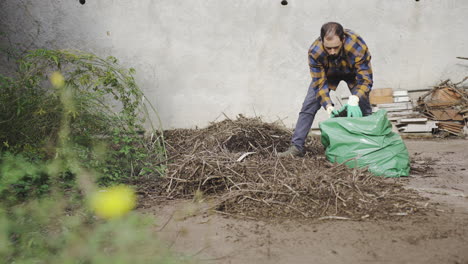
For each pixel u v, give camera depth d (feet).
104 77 12.20
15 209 7.38
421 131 21.15
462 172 11.63
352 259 5.59
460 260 5.43
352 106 11.30
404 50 22.47
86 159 10.54
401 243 6.11
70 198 8.30
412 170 11.83
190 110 22.66
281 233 6.72
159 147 12.89
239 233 6.76
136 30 22.09
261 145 14.49
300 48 22.48
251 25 22.39
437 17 22.20
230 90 22.71
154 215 7.90
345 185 8.96
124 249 5.92
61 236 6.23
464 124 21.18
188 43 22.40
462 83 22.26
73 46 21.71
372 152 10.85
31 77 11.46
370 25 22.36
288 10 22.30
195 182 9.87
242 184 9.45
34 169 8.96
